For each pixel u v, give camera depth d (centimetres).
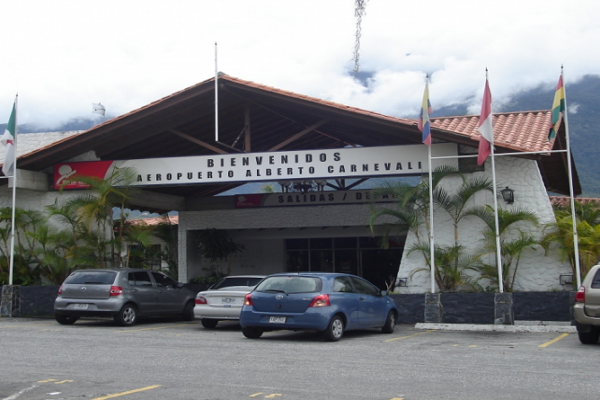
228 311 1495
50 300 1934
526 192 1706
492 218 1670
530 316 1588
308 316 1221
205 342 1225
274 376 826
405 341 1254
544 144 1684
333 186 2564
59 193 2038
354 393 715
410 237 1781
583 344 1180
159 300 1700
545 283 1678
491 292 1636
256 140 2478
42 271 2053
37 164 2031
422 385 760
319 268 2739
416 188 1716
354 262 2702
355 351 1085
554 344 1184
